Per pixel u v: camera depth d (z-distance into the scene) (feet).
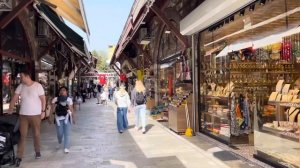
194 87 36.60
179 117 36.60
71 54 91.61
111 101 121.08
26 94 25.72
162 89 58.85
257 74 27.58
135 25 39.04
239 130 29.50
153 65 64.39
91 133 39.42
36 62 50.98
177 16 41.60
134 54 95.45
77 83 118.93
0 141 23.21
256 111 25.64
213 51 32.96
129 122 49.08
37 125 26.17
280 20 22.27
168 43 52.54
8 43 38.68
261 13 23.84
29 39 46.85
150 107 64.90
